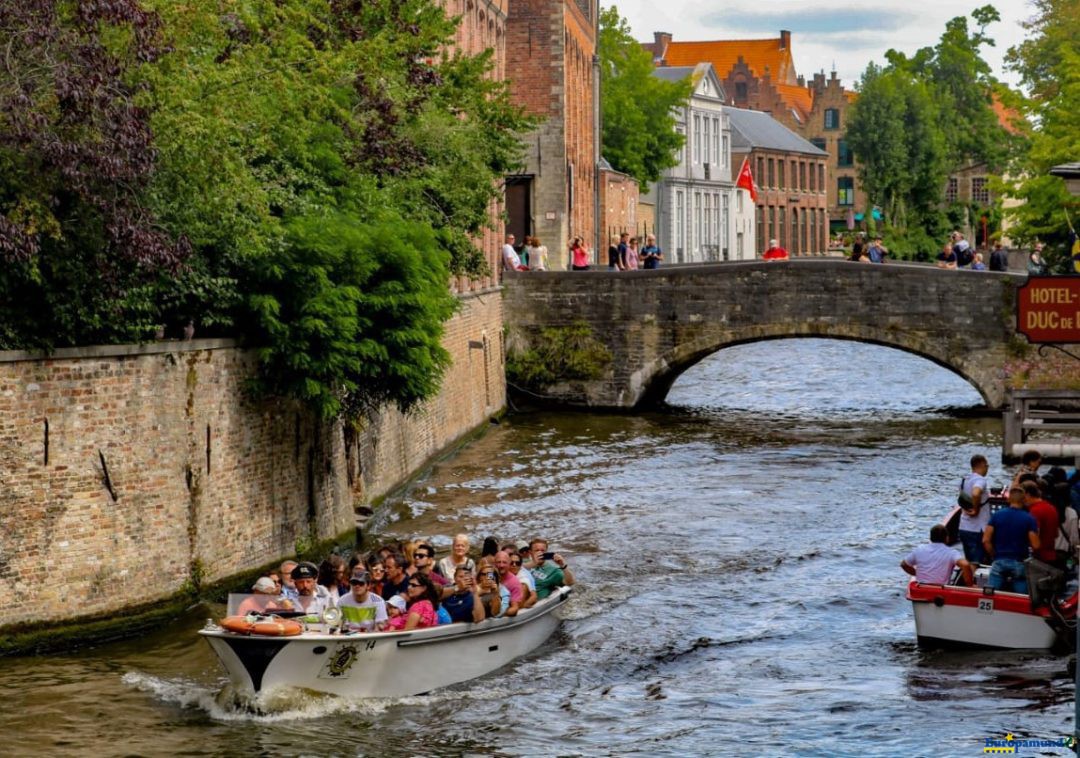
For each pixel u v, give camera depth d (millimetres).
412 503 35312
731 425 49844
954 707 20938
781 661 23375
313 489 29219
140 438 24047
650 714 20844
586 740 19781
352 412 28656
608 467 41000
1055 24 65438
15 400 22125
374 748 19281
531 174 65938
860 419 51281
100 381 23328
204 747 19109
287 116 28656
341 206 29938
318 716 20453
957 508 28469
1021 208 57656
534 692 21828
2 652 22141
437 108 36125
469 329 46719
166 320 26031
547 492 37031
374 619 21062
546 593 24656
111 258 22859
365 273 26906
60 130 21891
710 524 33406
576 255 58625
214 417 25719
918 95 115938
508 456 42750
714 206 117562
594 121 77812
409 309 27516
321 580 22297
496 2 60531
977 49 123625
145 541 24141
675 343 52844
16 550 22250
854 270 51312
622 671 22922
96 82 21500
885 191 117125
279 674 20266
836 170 149625
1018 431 26141
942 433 47750
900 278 51031
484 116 39219
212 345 25609
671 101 94250
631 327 53156
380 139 31562
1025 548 23703
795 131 152250
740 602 26844
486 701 21344
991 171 121438
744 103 155250
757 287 52125
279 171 29031
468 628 21969
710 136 116312
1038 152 57000
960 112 122125
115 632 23484
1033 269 56375
